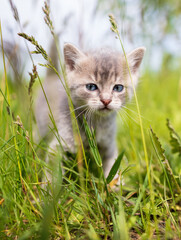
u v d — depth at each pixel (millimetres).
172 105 698
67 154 495
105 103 500
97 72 506
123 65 504
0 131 492
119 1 522
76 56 518
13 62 492
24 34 430
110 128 524
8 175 440
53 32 443
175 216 434
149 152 516
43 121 564
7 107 457
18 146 456
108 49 537
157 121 614
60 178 432
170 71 985
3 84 536
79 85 510
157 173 493
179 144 471
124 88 516
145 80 679
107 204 439
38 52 437
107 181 455
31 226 420
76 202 446
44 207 430
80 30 555
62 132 508
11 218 424
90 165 491
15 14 443
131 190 472
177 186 436
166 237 407
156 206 440
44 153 518
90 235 404
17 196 432
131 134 472
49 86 591
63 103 522
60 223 428
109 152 532
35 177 450
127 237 400
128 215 431
